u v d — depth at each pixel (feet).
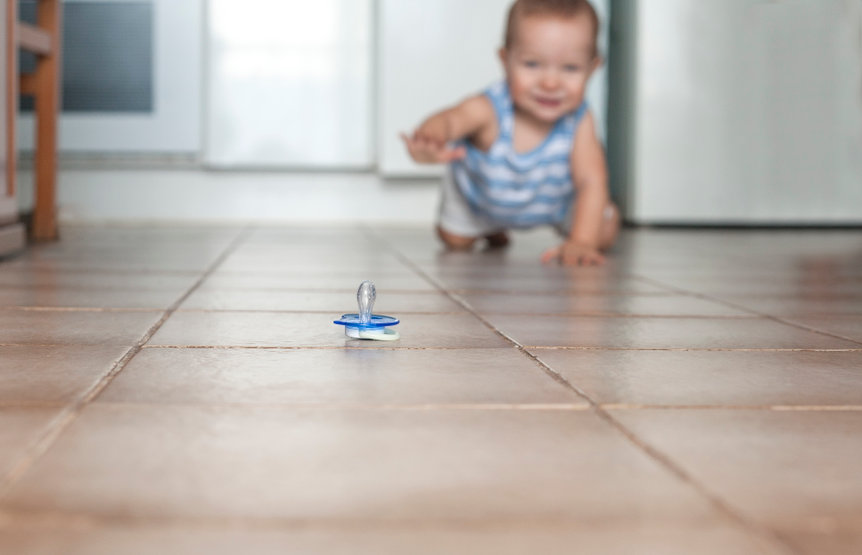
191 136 9.96
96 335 3.63
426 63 10.07
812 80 10.37
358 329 3.61
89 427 2.76
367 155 10.29
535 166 6.80
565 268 5.81
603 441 2.73
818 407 3.00
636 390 3.11
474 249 7.35
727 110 10.35
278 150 10.20
